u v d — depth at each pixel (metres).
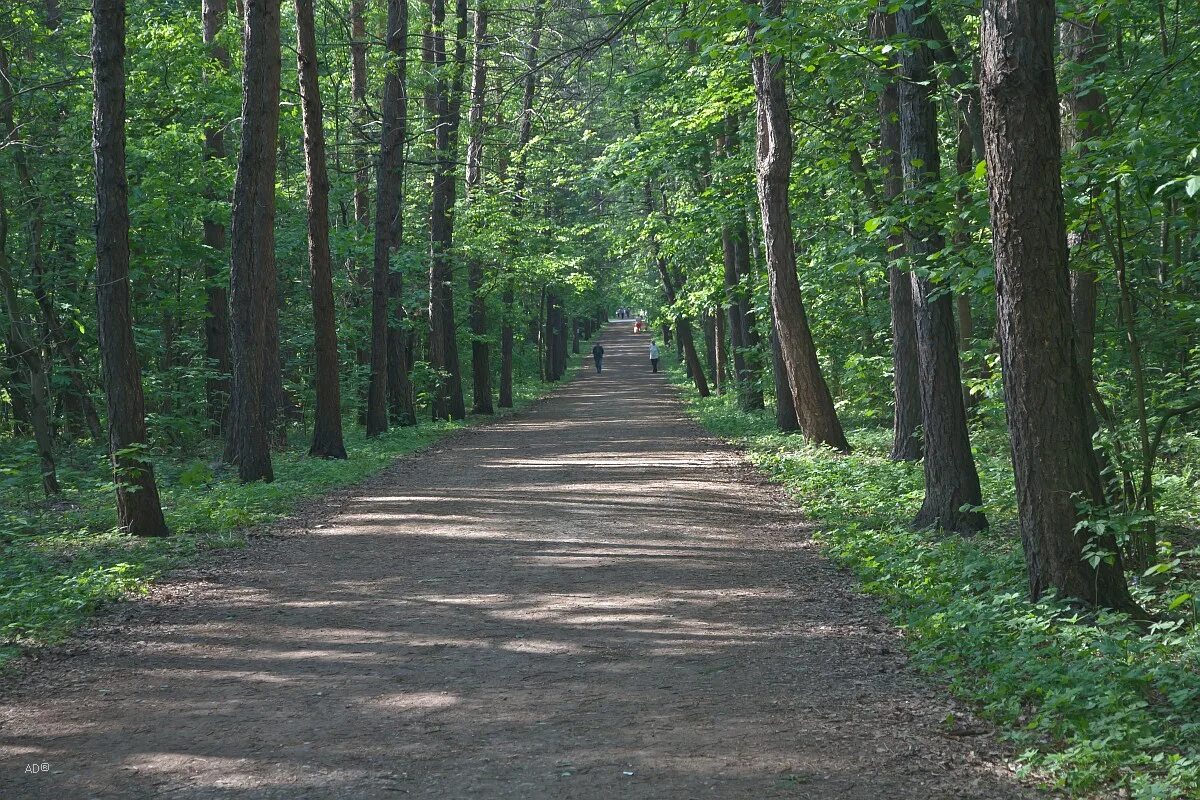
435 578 10.12
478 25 31.72
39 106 20.03
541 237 35.16
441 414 33.19
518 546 11.77
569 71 22.92
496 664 7.11
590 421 32.62
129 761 5.37
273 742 5.61
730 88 20.80
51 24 22.44
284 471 18.80
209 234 24.55
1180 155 7.99
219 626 8.40
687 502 15.02
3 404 27.38
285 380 31.58
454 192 32.34
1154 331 10.16
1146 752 5.11
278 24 18.36
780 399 24.45
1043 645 7.02
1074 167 8.19
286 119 26.70
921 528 11.99
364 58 31.70
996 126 7.47
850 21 14.02
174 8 26.36
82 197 20.73
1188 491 11.59
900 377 17.39
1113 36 10.95
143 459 12.66
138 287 22.95
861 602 8.81
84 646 7.85
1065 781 4.86
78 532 12.92
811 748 5.38
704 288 30.41
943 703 6.10
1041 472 7.68
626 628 8.06
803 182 22.16
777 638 7.69
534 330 60.47
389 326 29.83
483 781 4.98
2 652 7.49
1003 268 7.64
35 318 20.94
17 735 5.84
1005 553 10.15
